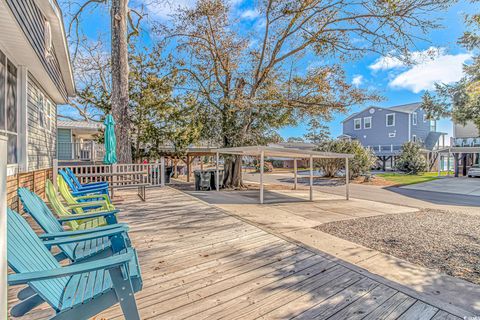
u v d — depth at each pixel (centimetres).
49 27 550
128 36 1268
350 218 566
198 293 231
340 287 245
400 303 220
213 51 1150
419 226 495
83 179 823
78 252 216
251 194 967
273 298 225
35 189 651
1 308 109
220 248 345
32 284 134
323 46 1007
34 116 650
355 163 1555
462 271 289
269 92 1066
